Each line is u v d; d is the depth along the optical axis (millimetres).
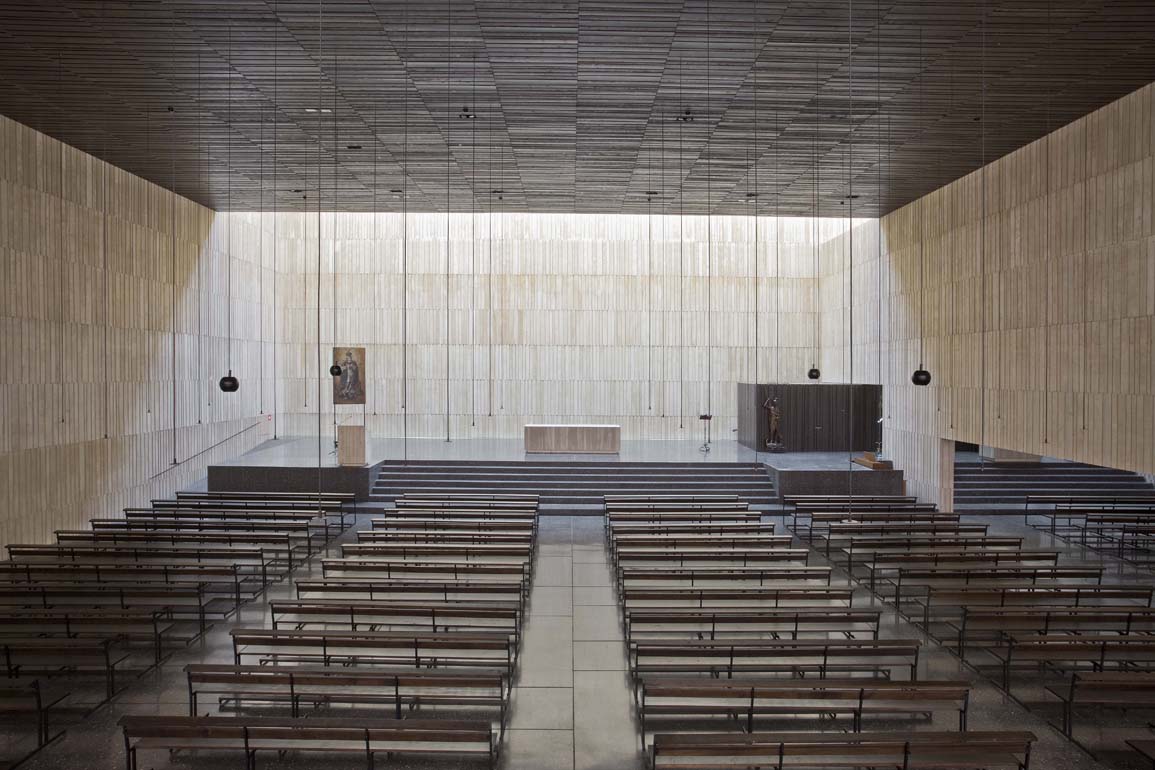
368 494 20703
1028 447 16453
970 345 18734
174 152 16969
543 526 18391
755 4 9844
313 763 7406
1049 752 7641
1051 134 15492
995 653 9688
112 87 12922
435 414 28516
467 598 11156
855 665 8633
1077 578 12664
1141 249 13117
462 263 28422
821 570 11383
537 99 13539
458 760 7465
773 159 17391
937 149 16562
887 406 23312
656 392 28625
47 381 15539
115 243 18047
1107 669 9711
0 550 14141
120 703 8648
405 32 10758
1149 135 12891
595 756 7531
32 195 15156
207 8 10023
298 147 16625
